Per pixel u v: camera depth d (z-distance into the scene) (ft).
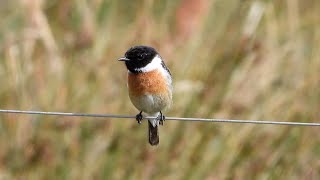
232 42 42.88
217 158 41.11
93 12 43.68
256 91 42.04
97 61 42.52
